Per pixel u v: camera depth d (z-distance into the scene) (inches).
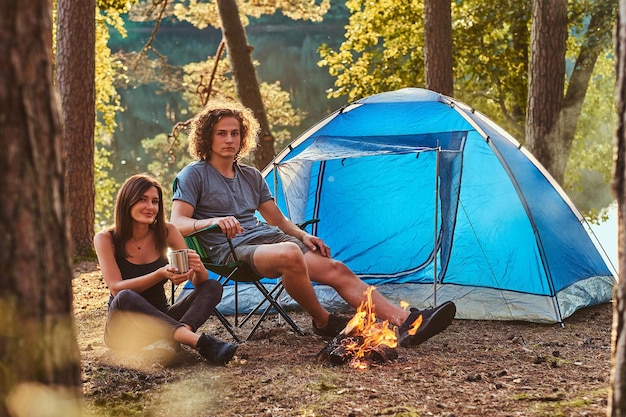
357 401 127.7
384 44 707.4
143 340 156.9
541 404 124.0
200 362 157.2
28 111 68.5
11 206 67.7
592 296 222.5
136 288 161.8
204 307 162.2
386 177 239.3
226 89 608.4
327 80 1342.3
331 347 157.3
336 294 226.2
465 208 228.5
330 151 215.5
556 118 426.6
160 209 170.6
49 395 67.9
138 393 134.5
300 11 617.3
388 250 247.1
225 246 184.5
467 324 205.6
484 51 654.5
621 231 79.4
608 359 163.5
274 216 198.4
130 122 1300.4
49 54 71.0
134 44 1537.9
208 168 193.3
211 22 615.8
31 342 68.6
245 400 129.4
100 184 709.9
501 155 222.7
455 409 122.5
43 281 69.8
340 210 246.7
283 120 646.5
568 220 233.3
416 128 231.5
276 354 165.8
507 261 221.1
